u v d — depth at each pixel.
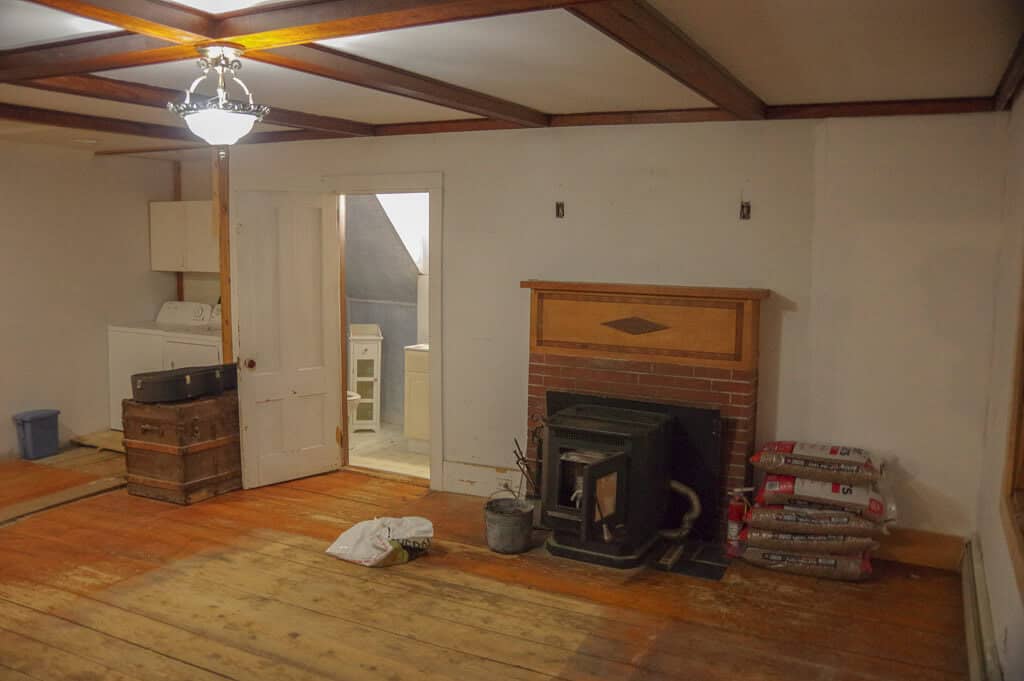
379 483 5.36
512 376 4.90
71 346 6.18
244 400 5.12
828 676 2.98
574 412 4.19
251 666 3.03
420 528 4.14
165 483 4.90
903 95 3.64
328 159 5.23
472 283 4.95
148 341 6.21
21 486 5.17
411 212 6.17
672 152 4.33
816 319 4.09
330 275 5.39
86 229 6.21
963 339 3.80
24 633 3.28
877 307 3.96
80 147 5.90
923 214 3.82
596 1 2.03
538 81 3.46
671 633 3.29
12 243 5.75
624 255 4.51
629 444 3.81
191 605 3.53
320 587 3.71
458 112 4.46
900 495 4.00
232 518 4.65
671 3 2.24
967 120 3.70
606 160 4.50
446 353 5.08
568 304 4.54
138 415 4.94
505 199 4.79
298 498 5.03
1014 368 2.84
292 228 5.21
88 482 5.25
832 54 2.86
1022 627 2.27
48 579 3.79
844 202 3.97
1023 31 2.52
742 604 3.55
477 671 3.00
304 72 3.25
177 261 6.50
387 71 3.15
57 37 2.73
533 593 3.66
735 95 3.36
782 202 4.11
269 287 5.16
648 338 4.34
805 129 4.02
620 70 3.22
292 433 5.35
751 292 4.03
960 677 2.97
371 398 6.87
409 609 3.50
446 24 2.51
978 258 3.74
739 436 4.15
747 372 4.11
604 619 3.41
